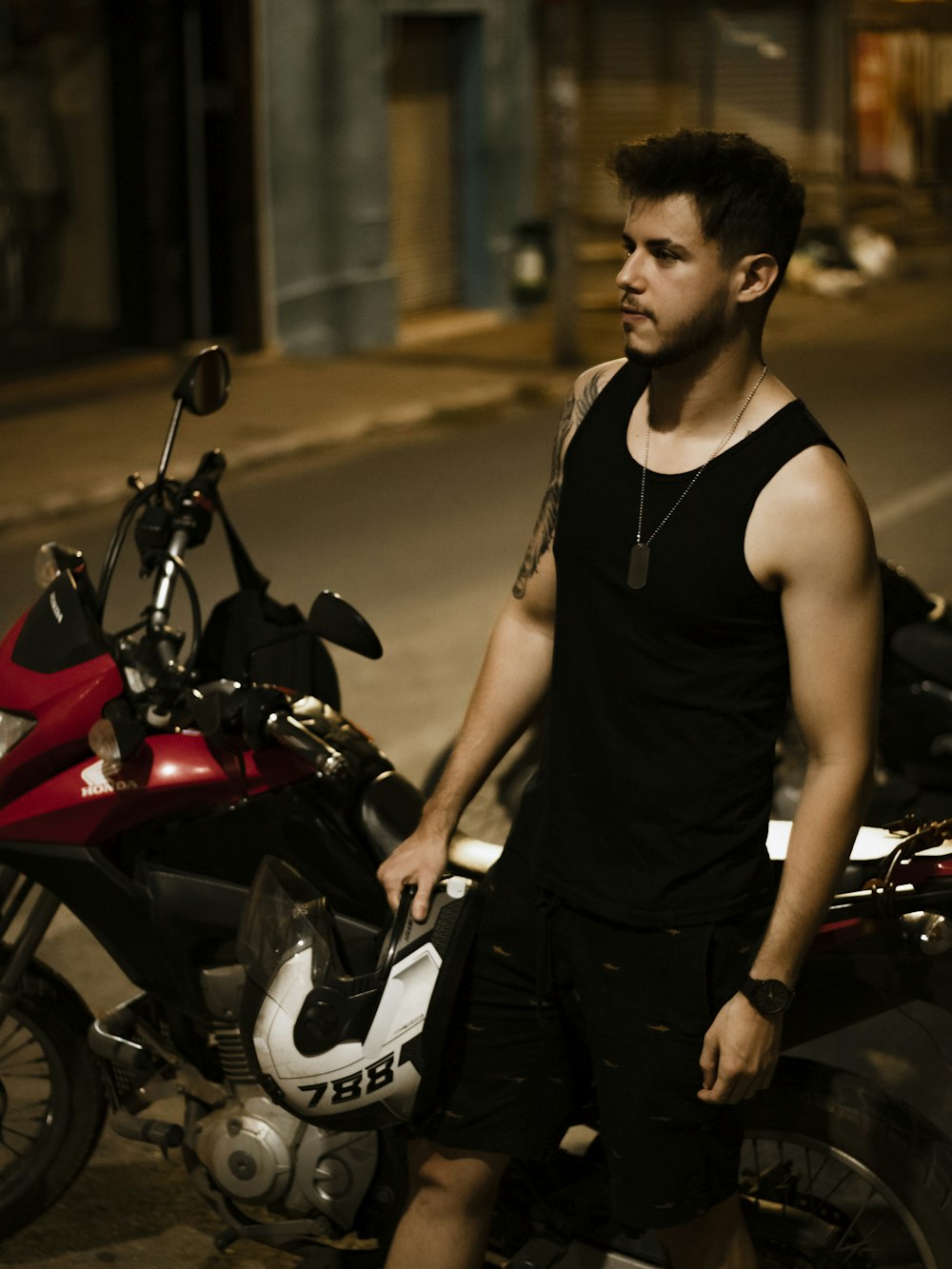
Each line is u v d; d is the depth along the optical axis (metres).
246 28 13.02
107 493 9.45
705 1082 2.32
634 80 20.34
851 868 2.60
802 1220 2.71
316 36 13.67
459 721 5.99
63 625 2.84
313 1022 2.55
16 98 12.37
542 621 2.64
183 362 13.24
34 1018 3.08
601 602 2.34
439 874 2.59
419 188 15.88
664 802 2.32
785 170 2.24
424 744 5.77
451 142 16.27
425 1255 2.59
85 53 12.77
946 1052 3.81
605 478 2.34
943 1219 2.55
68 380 12.59
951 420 11.41
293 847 2.79
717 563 2.23
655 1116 2.38
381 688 6.33
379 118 14.42
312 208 13.91
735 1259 2.54
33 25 12.38
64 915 4.50
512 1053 2.51
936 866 2.58
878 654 2.25
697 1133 2.40
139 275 13.37
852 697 2.24
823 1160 2.96
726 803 2.31
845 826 2.25
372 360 13.90
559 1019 2.51
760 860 2.37
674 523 2.25
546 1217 2.69
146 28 12.75
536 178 17.97
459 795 2.65
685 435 2.29
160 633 2.97
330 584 7.71
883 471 9.89
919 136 22.39
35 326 12.74
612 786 2.36
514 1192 2.71
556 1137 2.58
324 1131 2.74
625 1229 2.66
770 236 2.22
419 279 16.06
